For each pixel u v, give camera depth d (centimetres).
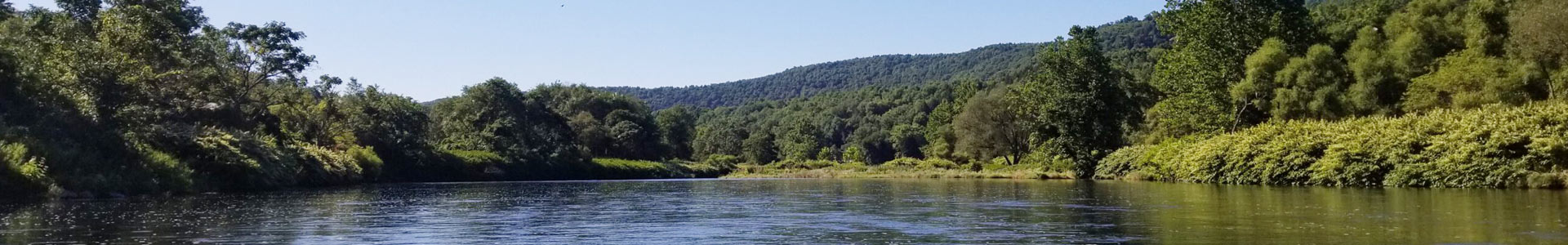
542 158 7894
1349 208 1703
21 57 3353
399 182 5650
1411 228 1282
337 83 6266
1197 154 3931
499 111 9356
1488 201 1866
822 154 13150
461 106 9531
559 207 2059
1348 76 4512
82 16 4634
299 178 4206
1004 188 3275
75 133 3034
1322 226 1334
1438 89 3750
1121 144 5603
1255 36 5034
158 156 3103
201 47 4800
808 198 2492
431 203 2320
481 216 1758
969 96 9475
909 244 1207
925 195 2608
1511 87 3509
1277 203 1941
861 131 15212
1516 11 3753
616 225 1541
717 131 15912
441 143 8338
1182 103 5194
